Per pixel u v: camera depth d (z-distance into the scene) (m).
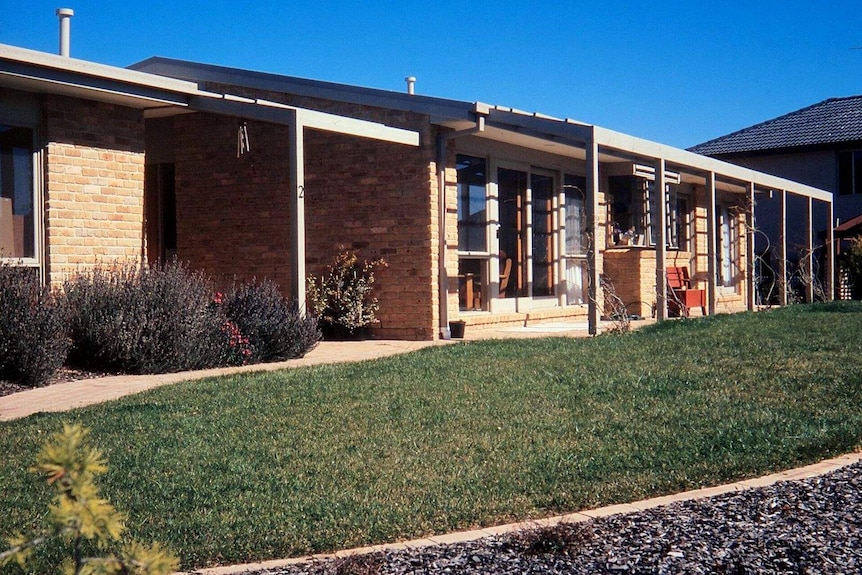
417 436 6.62
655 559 3.91
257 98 14.77
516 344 11.34
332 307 13.97
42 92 11.27
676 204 21.22
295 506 5.10
